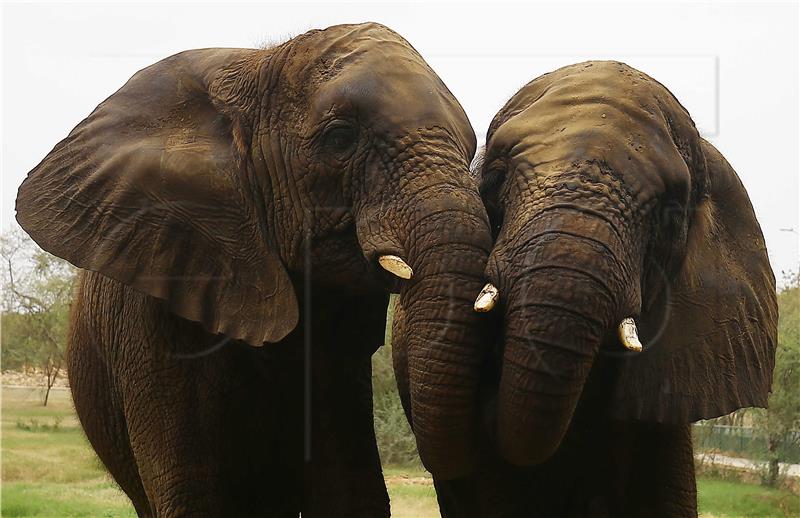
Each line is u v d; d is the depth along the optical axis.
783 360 18.09
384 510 6.72
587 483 6.39
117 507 15.52
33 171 6.43
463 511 6.80
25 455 17.94
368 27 5.89
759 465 18.22
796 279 18.53
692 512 6.42
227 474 6.52
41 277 20.22
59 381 21.38
